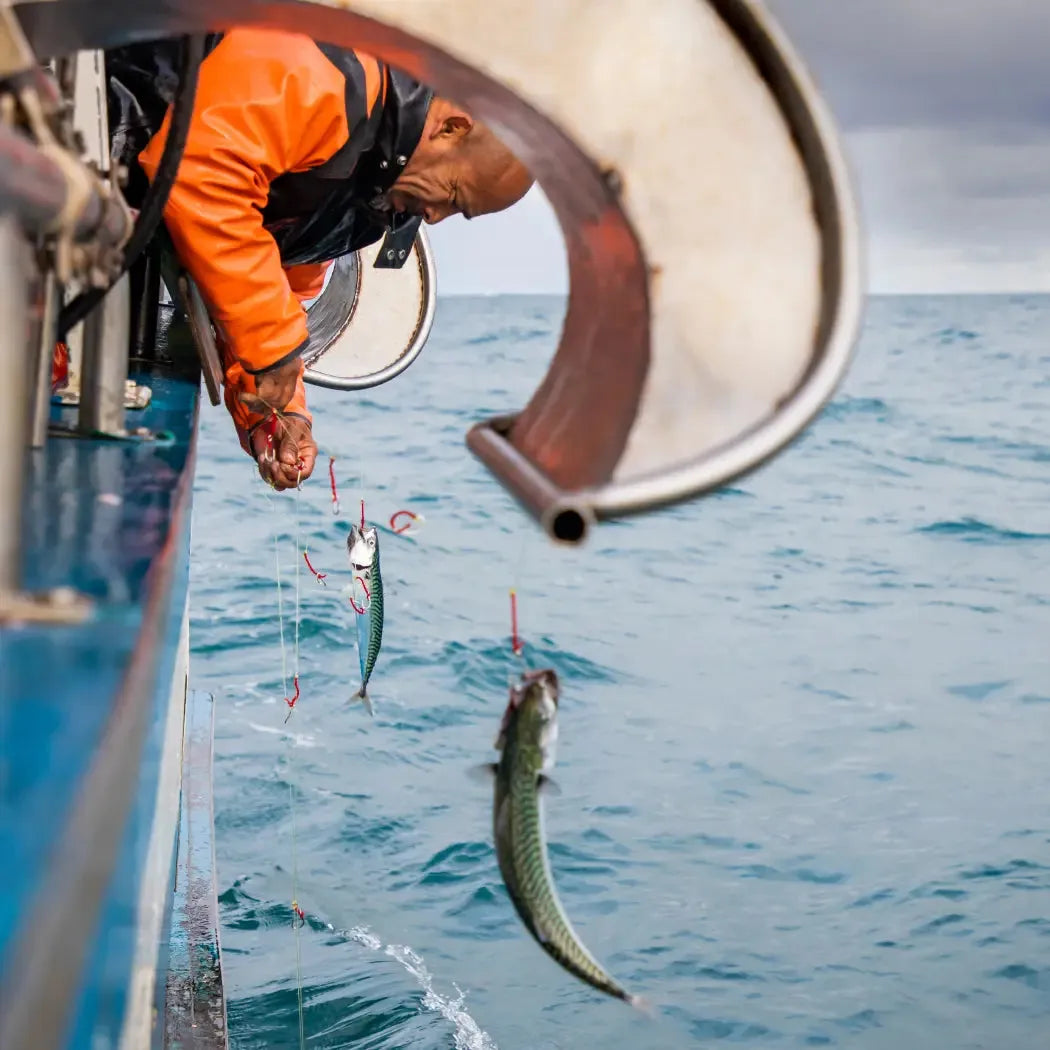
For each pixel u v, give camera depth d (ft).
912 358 143.33
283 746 31.30
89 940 2.79
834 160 6.00
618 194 6.03
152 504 6.10
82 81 10.50
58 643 3.92
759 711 36.17
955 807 29.91
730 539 59.16
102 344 7.90
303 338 11.26
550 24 5.99
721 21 5.99
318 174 11.39
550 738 6.49
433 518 56.80
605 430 6.17
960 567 55.47
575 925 24.23
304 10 6.10
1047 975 22.88
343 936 23.12
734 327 6.06
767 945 23.71
